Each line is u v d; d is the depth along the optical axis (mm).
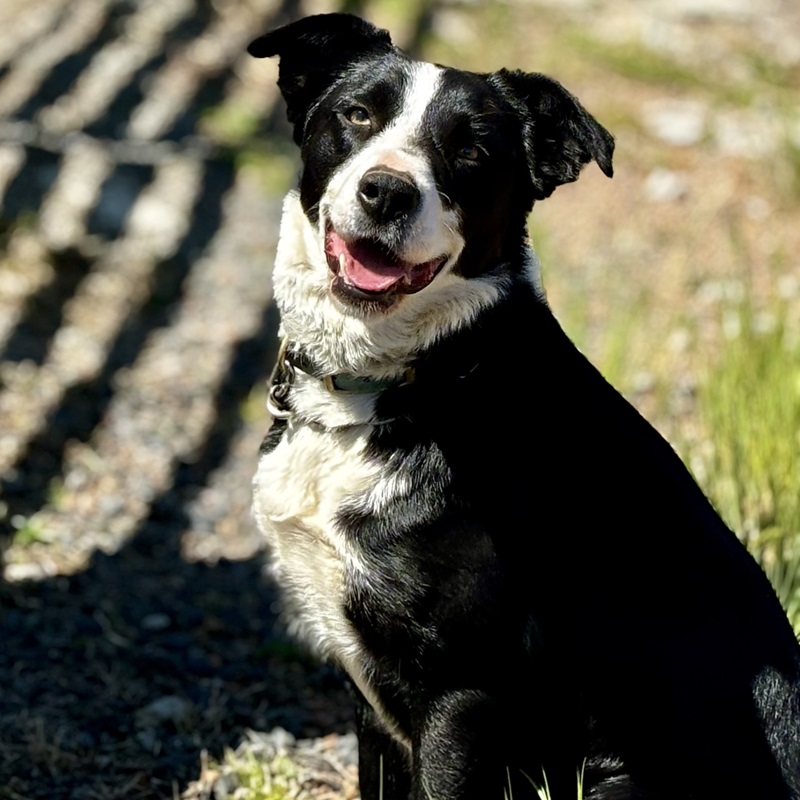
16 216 8672
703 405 5969
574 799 3744
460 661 3611
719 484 5238
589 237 8625
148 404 7164
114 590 5590
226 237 8875
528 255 3998
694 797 3535
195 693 4949
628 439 3725
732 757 3504
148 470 6617
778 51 11531
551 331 3850
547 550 3613
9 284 7996
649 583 3611
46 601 5406
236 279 8461
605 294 7871
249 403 7285
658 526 3645
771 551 5074
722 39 11664
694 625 3574
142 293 8203
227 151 9742
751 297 7395
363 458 3721
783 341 6137
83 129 9758
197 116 10117
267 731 4770
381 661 3746
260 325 8016
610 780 3662
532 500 3617
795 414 5562
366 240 3662
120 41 11062
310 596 3891
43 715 4699
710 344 7191
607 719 3637
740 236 8539
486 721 3639
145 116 10023
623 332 6383
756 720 3520
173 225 8898
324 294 3811
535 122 4004
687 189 9117
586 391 3762
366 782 4070
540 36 11461
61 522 6082
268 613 5594
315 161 3898
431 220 3652
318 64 4090
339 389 3795
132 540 6055
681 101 10375
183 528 6230
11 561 5676
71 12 11445
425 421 3699
